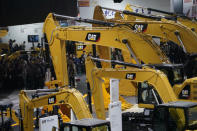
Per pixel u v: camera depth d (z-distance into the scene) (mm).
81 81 31688
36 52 28734
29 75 26500
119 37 14414
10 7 21906
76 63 34531
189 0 31531
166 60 15391
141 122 15469
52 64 18016
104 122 9750
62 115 17469
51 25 17219
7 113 15398
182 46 14781
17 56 28547
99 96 16906
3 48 32125
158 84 13305
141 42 13969
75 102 11961
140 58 14133
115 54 29531
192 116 10656
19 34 35438
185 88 14500
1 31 29641
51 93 14023
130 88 24297
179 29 14742
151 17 16797
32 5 22484
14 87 28828
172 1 32312
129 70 14680
